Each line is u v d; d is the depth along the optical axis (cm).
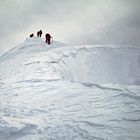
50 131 647
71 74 1914
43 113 779
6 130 679
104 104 806
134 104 786
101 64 2331
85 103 834
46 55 2112
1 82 1327
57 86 1104
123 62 2464
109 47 2722
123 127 627
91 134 604
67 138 601
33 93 1025
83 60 2280
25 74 1480
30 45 3062
